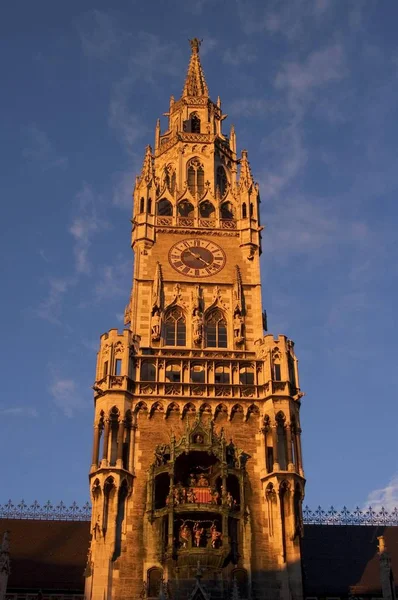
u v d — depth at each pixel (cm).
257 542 5253
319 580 5766
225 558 5100
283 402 5750
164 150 7712
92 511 5309
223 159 7712
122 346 5931
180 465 5541
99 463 5456
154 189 7062
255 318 6438
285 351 6012
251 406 5800
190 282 6581
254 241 6838
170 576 5056
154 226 6862
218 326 6444
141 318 6384
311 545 6178
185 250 6762
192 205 7138
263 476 5497
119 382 5762
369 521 6525
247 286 6606
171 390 5825
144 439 5628
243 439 5684
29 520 6331
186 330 6381
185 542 5159
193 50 8794
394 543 6216
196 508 5191
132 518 5294
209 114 7956
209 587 5034
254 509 5394
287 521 5325
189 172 7488
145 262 6656
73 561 5788
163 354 6116
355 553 6106
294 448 5659
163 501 5431
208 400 5791
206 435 5541
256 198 7112
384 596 5353
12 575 5575
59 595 5378
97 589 4981
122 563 5109
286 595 5069
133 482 5438
